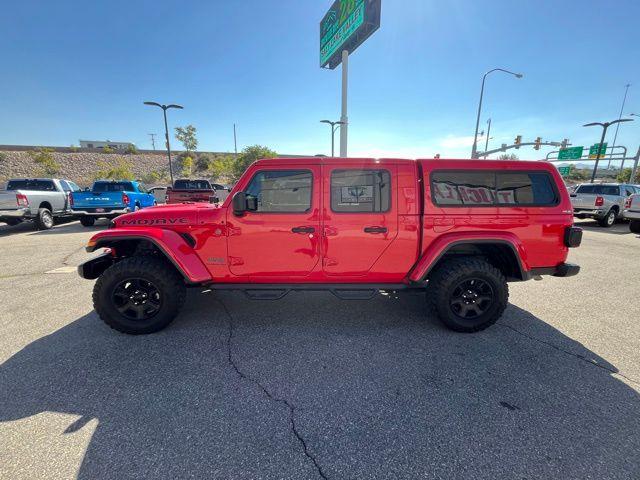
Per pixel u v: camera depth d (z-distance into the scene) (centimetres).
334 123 2959
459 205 348
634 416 227
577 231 354
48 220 1141
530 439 206
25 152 4394
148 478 177
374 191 348
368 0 1828
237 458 191
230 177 4453
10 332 349
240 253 351
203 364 290
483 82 2403
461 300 350
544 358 303
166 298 339
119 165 4400
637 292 494
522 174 354
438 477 179
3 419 221
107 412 229
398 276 360
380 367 287
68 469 183
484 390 255
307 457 192
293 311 408
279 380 268
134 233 340
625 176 4853
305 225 345
